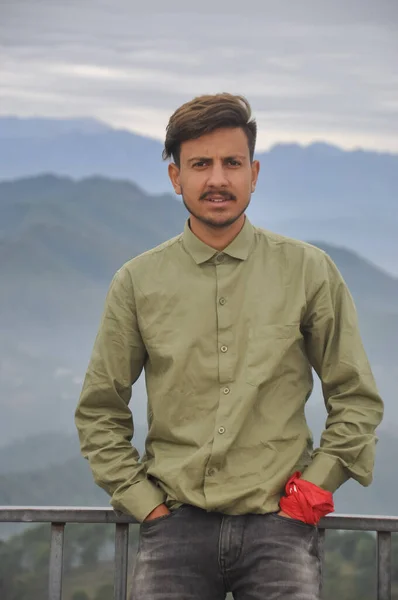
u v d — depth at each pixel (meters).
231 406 2.23
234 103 2.29
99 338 2.42
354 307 2.39
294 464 2.26
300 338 2.30
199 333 2.28
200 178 2.29
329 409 2.37
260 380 2.23
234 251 2.32
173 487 2.26
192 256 2.34
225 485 2.22
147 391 2.38
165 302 2.33
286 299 2.30
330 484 2.27
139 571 2.29
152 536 2.29
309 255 2.34
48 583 2.50
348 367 2.32
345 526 2.47
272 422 2.25
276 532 2.21
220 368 2.25
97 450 2.38
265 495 2.21
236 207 2.29
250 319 2.28
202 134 2.28
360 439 2.28
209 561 2.23
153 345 2.32
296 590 2.17
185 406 2.28
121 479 2.34
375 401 2.33
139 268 2.38
